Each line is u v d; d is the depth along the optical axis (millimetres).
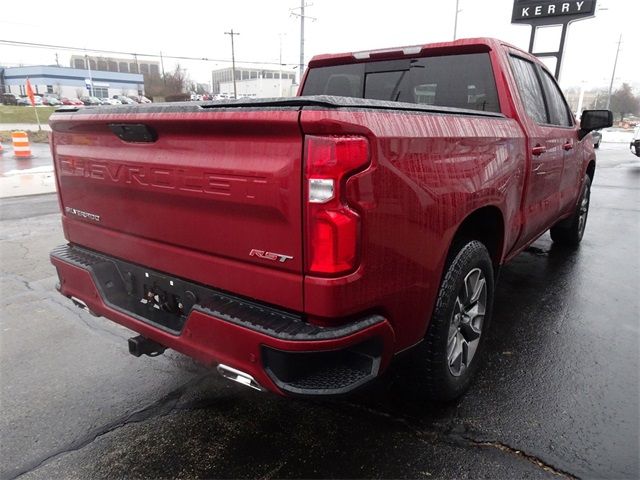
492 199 2846
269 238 2002
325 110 1787
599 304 4422
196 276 2348
